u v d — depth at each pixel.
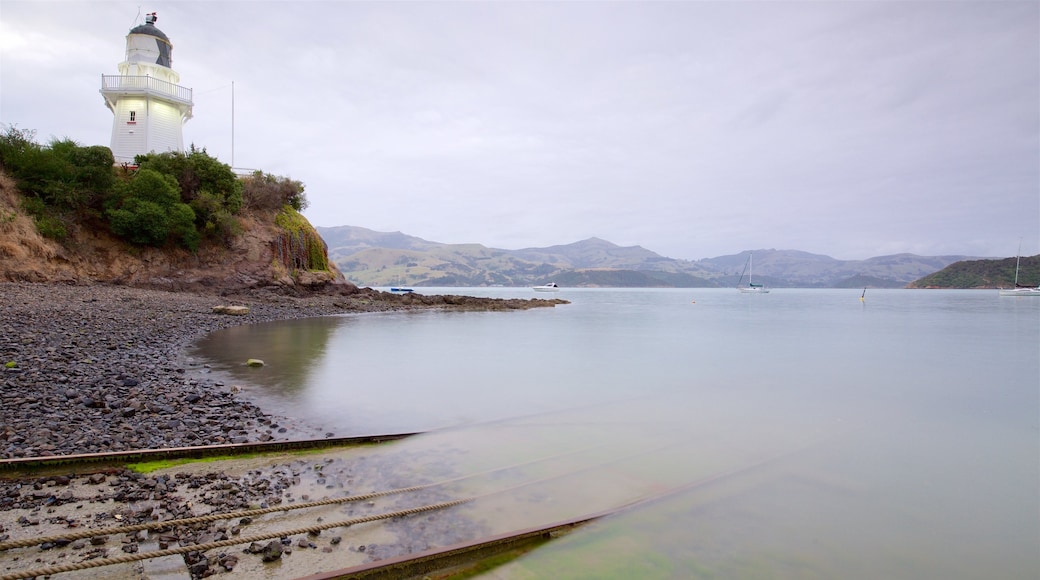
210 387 12.09
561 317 47.16
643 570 5.33
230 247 43.50
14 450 7.04
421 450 8.59
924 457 8.95
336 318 35.84
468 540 5.62
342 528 5.75
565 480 7.54
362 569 4.76
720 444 9.46
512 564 5.36
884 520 6.59
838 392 14.22
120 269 36.81
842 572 5.41
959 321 46.31
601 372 16.92
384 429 9.67
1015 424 11.02
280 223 48.84
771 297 143.12
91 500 6.02
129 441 7.89
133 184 38.03
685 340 27.91
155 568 4.66
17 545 4.84
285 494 6.52
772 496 7.24
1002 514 6.80
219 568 4.80
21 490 6.21
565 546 5.72
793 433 10.25
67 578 4.44
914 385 15.35
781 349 24.19
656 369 17.72
